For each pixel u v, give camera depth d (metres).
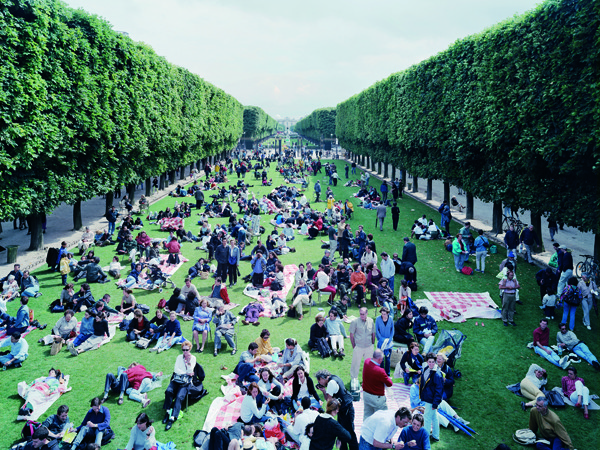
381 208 32.22
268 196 42.06
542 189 22.06
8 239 29.25
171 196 47.69
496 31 24.52
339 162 99.81
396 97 46.25
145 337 15.11
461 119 29.81
